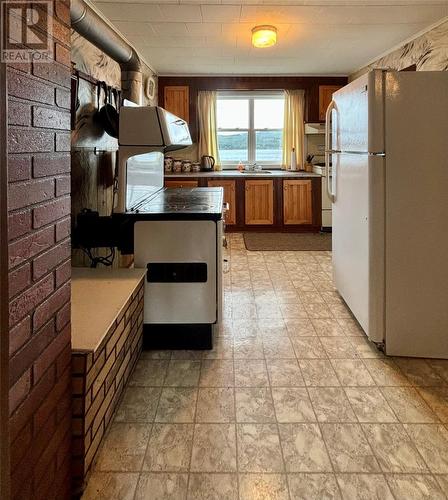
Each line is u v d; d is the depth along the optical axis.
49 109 1.16
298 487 1.44
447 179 2.27
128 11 3.43
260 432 1.72
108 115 3.03
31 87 1.05
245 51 4.77
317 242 5.48
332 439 1.68
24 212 1.02
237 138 6.77
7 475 0.95
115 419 1.80
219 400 1.95
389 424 1.77
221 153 6.81
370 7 3.40
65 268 1.31
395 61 4.64
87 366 1.41
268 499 1.39
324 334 2.69
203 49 4.68
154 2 3.25
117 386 1.86
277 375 2.18
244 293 3.50
